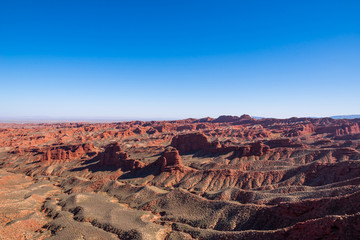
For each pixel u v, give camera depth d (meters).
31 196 125.31
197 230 81.44
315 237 53.91
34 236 85.94
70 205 113.44
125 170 173.00
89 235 82.38
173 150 159.38
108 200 121.19
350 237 49.62
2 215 98.69
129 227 86.94
